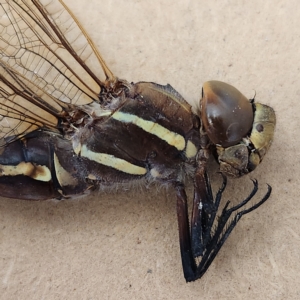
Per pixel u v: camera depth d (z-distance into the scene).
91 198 0.06
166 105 0.06
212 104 0.05
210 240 0.06
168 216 0.06
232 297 0.06
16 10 0.06
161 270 0.06
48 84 0.06
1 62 0.06
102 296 0.06
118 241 0.06
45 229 0.06
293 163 0.06
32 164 0.06
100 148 0.06
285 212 0.06
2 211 0.06
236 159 0.06
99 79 0.06
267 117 0.06
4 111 0.06
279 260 0.06
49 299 0.06
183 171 0.06
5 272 0.06
